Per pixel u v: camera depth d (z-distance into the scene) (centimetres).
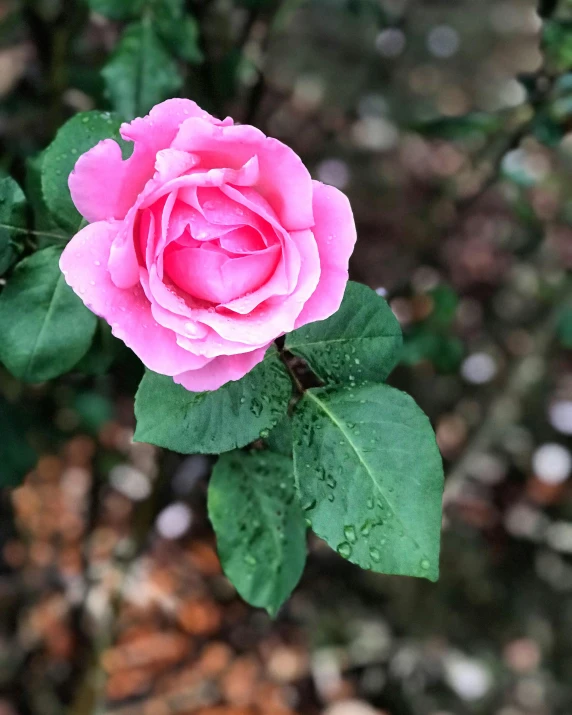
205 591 73
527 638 73
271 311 22
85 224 27
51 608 70
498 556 78
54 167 27
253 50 56
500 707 70
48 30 50
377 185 96
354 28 104
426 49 107
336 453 24
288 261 22
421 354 53
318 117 100
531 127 47
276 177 22
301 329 26
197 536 72
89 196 22
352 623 73
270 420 24
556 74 44
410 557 23
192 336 21
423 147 100
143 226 22
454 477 79
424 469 24
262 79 49
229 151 22
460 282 89
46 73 51
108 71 38
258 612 73
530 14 112
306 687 71
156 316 21
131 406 72
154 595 71
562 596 76
